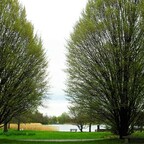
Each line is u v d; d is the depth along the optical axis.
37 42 34.25
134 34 30.58
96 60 31.23
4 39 31.28
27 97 32.81
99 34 31.27
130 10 30.86
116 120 31.91
